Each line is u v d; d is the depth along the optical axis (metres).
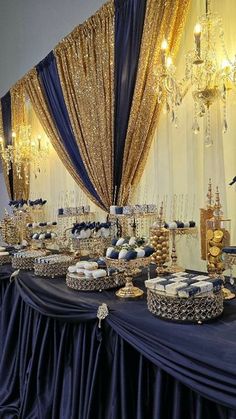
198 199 1.92
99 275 1.62
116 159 2.38
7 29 4.62
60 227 3.24
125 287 1.58
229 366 0.88
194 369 0.96
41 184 3.65
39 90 3.25
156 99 2.10
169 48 1.97
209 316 1.14
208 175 1.85
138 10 2.20
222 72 1.59
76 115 2.76
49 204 3.52
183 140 2.01
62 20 3.44
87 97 2.61
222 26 1.75
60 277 2.02
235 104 1.72
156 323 1.13
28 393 1.86
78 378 1.53
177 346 1.03
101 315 1.34
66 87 2.83
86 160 2.65
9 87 4.64
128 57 2.27
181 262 2.04
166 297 1.15
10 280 2.24
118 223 2.11
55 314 1.60
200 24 1.62
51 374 1.82
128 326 1.22
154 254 1.60
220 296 1.19
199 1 1.91
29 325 1.98
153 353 1.10
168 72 1.71
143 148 2.21
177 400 1.11
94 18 2.53
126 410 1.25
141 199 2.30
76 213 2.70
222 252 1.37
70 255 2.37
